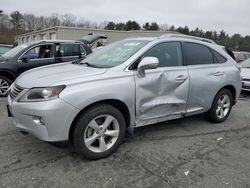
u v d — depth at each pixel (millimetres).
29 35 42781
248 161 3885
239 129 5230
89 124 3566
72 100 3346
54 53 8172
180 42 4691
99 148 3742
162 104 4246
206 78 4875
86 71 3791
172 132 4902
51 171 3430
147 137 4625
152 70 4113
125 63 3941
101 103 3674
